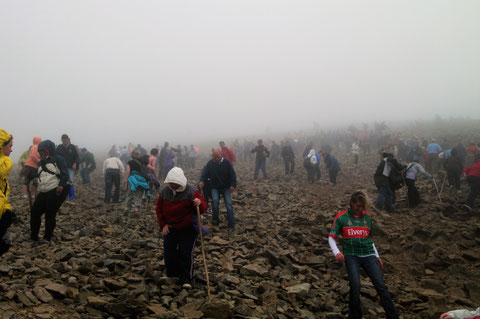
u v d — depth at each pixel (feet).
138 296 13.08
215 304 11.88
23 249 17.46
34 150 28.32
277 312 13.12
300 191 43.42
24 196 33.45
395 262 20.63
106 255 17.51
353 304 12.09
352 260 12.63
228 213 25.72
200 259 18.54
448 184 43.37
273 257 18.99
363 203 12.70
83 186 46.52
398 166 30.63
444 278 18.11
